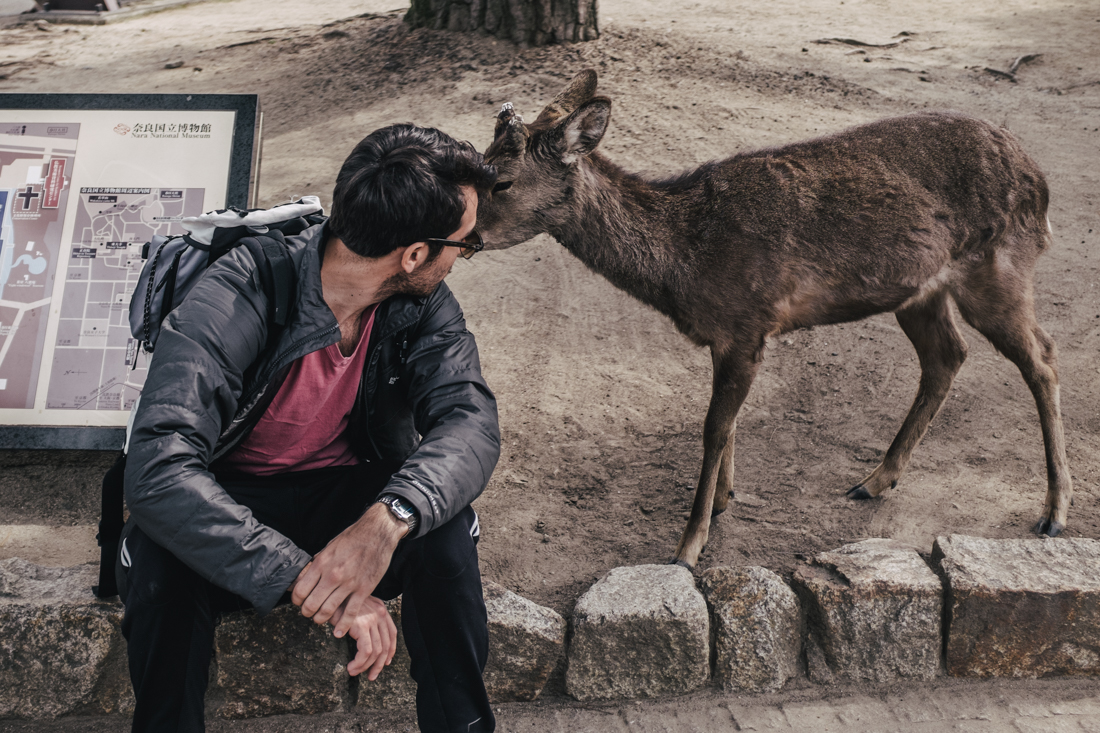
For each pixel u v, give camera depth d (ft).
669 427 12.81
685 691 8.36
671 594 8.42
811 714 8.07
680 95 23.80
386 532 5.65
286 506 6.81
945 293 11.14
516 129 9.90
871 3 34.32
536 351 14.70
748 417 13.08
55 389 10.52
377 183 5.62
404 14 30.76
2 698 7.96
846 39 28.99
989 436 12.45
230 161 11.16
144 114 11.29
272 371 6.08
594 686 8.29
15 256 10.91
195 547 5.42
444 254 6.16
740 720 8.01
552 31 26.58
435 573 6.24
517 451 12.19
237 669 7.97
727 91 24.22
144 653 5.84
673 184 10.39
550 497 11.24
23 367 10.57
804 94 24.18
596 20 27.02
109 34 34.73
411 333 6.65
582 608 8.32
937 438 12.48
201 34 33.22
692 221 10.07
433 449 6.08
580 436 12.57
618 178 10.36
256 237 6.29
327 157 20.89
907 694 8.33
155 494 5.40
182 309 5.88
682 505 11.08
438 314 6.75
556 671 8.39
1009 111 23.45
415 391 6.70
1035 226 11.00
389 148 5.86
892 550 9.20
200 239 6.44
